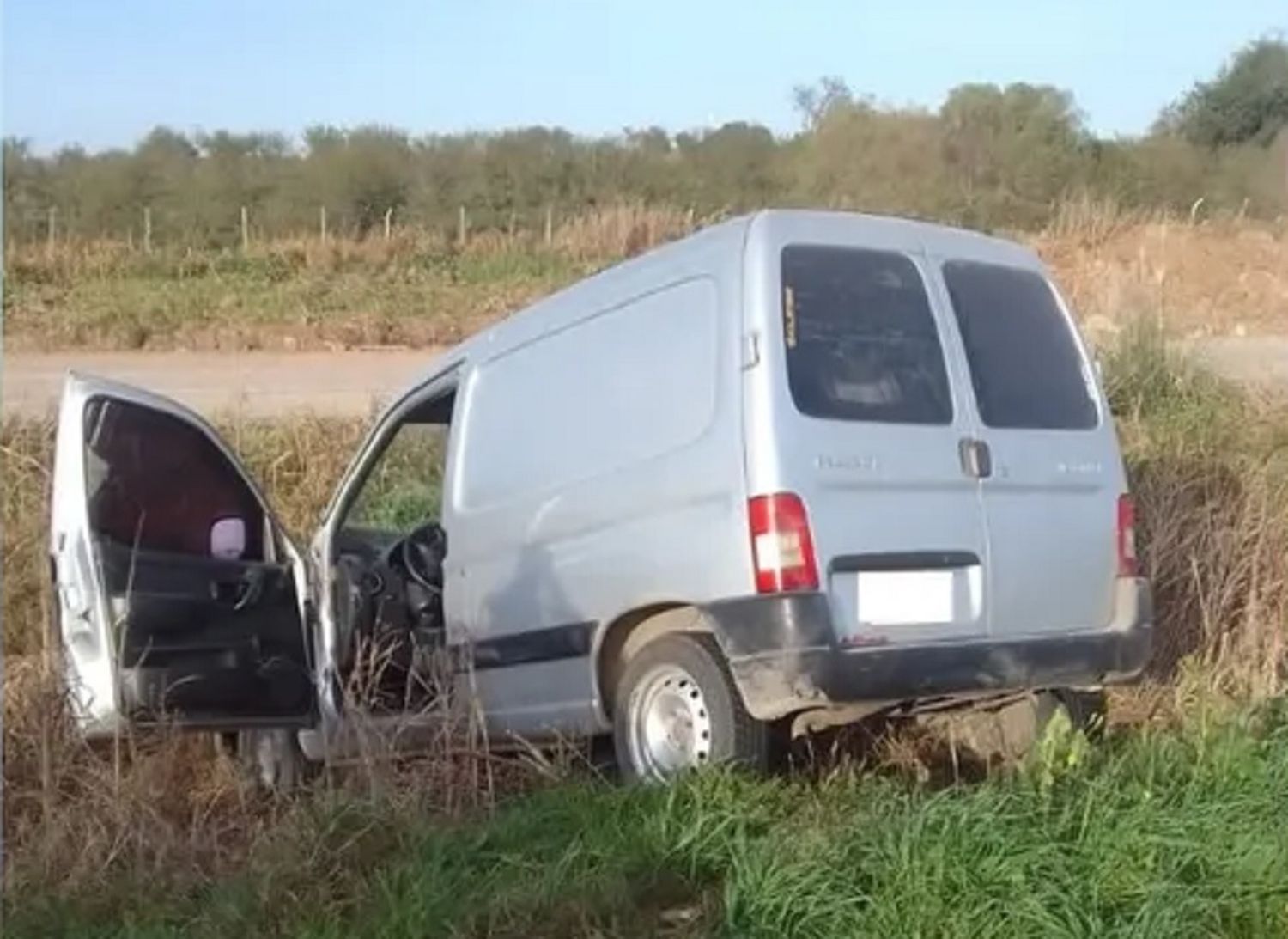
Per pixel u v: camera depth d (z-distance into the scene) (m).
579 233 30.84
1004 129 36.78
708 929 4.97
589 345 6.89
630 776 6.49
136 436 6.95
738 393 6.18
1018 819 5.34
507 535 7.15
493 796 6.25
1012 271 6.85
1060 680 6.56
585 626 6.75
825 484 6.09
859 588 6.12
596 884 5.15
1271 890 5.08
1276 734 6.44
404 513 9.87
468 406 7.46
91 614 6.64
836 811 5.67
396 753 6.36
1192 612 8.30
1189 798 5.69
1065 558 6.63
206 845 5.92
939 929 4.82
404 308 25.00
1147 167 36.78
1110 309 21.89
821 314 6.29
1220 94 43.22
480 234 32.34
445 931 5.00
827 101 38.88
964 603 6.35
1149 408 13.45
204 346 22.52
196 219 33.88
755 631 6.04
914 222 6.71
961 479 6.37
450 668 7.30
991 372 6.60
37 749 6.23
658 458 6.46
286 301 25.50
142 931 5.14
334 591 7.52
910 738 7.11
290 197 34.91
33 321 23.66
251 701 7.02
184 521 7.06
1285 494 9.73
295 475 12.19
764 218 6.36
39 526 9.64
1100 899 5.00
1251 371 16.62
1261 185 36.53
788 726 6.41
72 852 5.71
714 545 6.20
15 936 5.23
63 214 33.22
